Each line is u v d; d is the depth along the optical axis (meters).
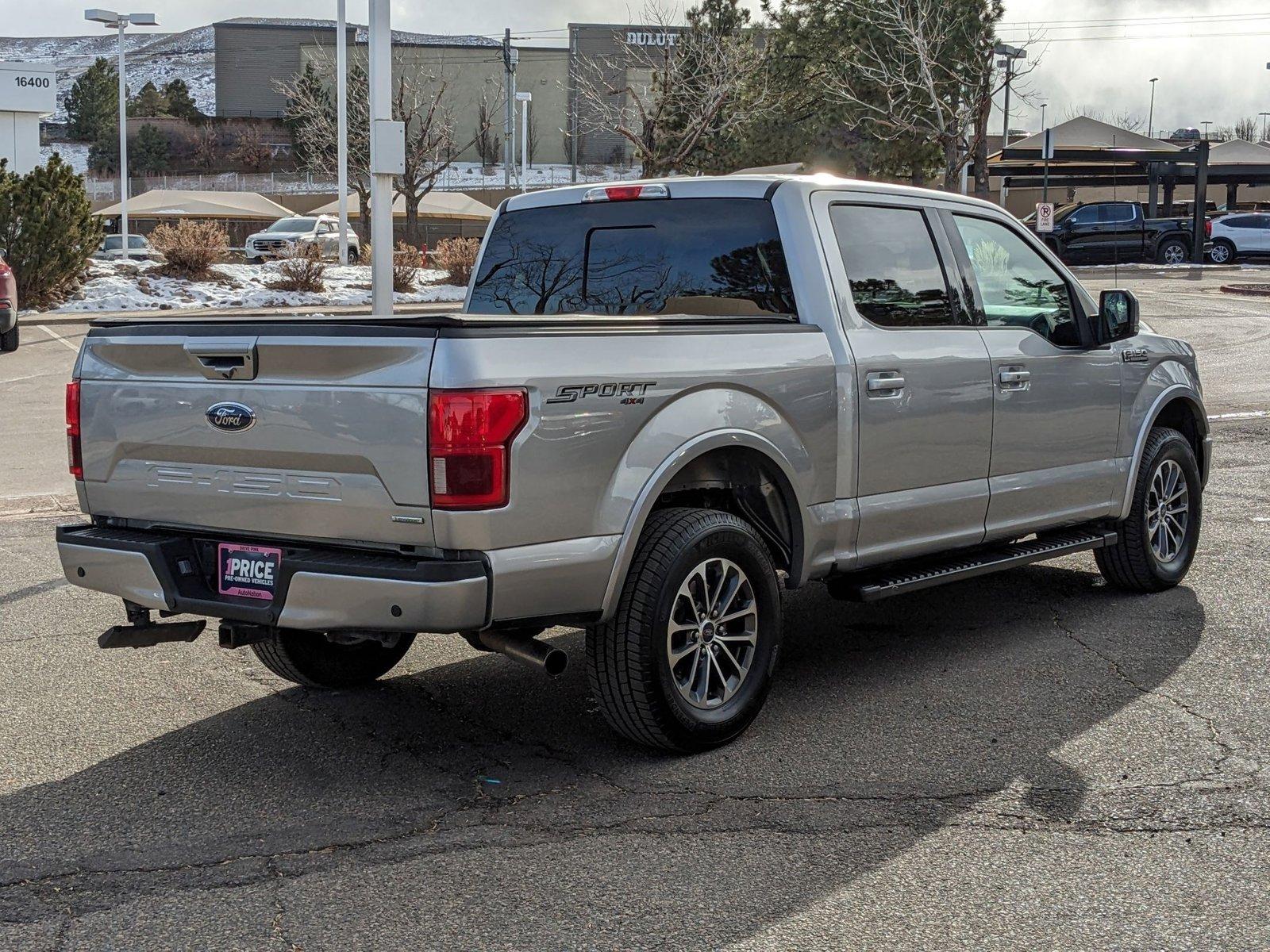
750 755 4.73
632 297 5.69
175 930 3.47
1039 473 6.18
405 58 97.12
